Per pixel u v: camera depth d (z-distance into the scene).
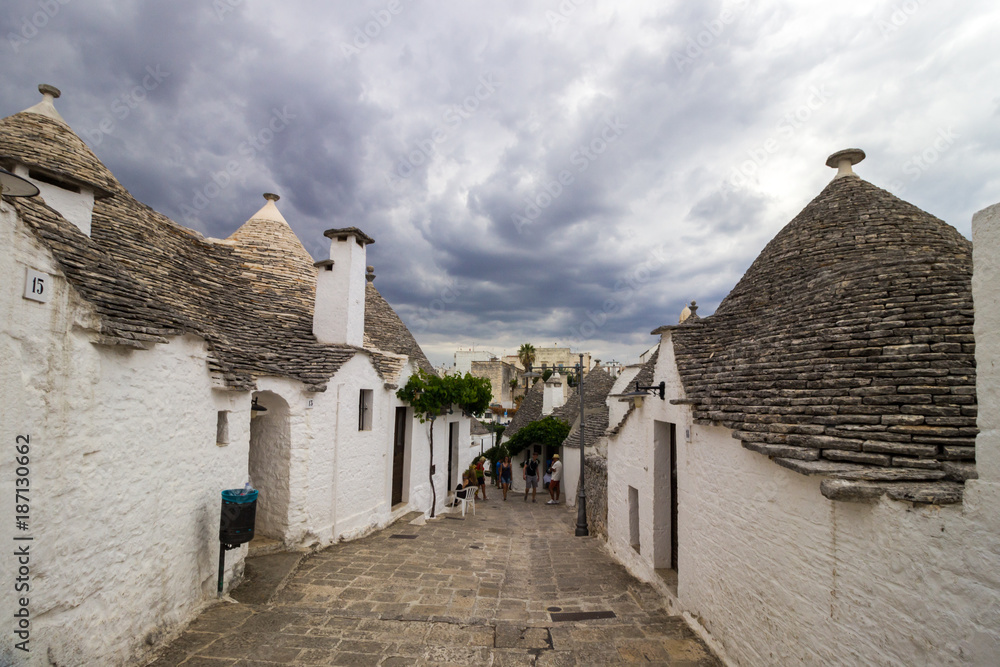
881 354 4.68
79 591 3.96
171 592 5.32
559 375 32.38
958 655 2.81
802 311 6.38
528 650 5.41
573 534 13.34
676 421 7.12
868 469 3.57
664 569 7.98
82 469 4.02
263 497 9.09
